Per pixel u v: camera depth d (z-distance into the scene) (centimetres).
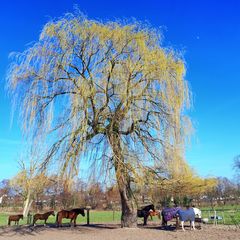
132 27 2048
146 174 2027
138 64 1998
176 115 2034
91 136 2008
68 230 2194
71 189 2095
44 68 1973
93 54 1989
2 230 2334
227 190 8000
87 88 1936
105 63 1988
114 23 2048
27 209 4766
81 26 1995
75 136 1939
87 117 1947
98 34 1986
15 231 2223
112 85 1991
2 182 7188
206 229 2212
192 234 1945
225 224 2694
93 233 2028
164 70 2005
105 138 1998
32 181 2255
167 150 2048
